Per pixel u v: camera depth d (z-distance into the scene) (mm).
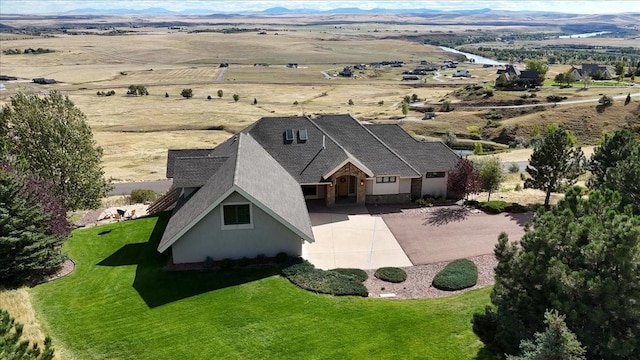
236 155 30234
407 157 40000
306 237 26109
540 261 15875
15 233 23766
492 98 136125
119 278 25234
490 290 22938
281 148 39000
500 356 17078
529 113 116250
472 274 24938
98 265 27250
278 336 19562
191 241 26359
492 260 27234
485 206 36062
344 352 18328
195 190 32031
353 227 33156
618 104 107062
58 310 22062
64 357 18672
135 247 29906
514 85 154125
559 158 35312
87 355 18812
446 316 20406
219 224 26234
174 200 38500
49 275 26047
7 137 36344
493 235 31266
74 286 24500
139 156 80875
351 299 22469
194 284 24172
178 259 26578
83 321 21078
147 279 24906
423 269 26500
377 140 41062
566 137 35406
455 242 30234
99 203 41094
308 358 18125
